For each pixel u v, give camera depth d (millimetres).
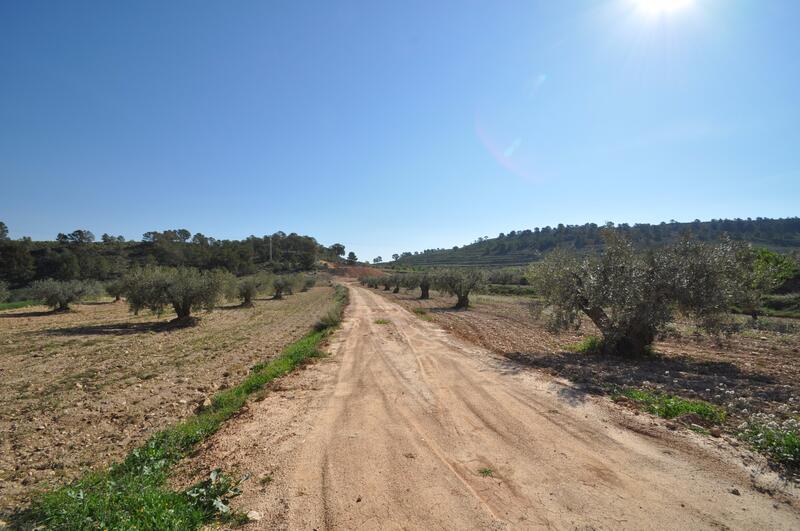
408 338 17625
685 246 13195
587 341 15609
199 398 10461
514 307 35969
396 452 5945
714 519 4113
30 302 43219
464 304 36625
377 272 140250
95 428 8484
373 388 9633
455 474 5203
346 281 119938
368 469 5414
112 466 6270
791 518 4113
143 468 5746
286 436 6781
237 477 5359
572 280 14289
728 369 11461
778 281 13578
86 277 77375
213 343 19078
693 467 5223
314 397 9117
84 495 4824
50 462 6914
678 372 11062
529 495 4641
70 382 12016
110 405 9953
